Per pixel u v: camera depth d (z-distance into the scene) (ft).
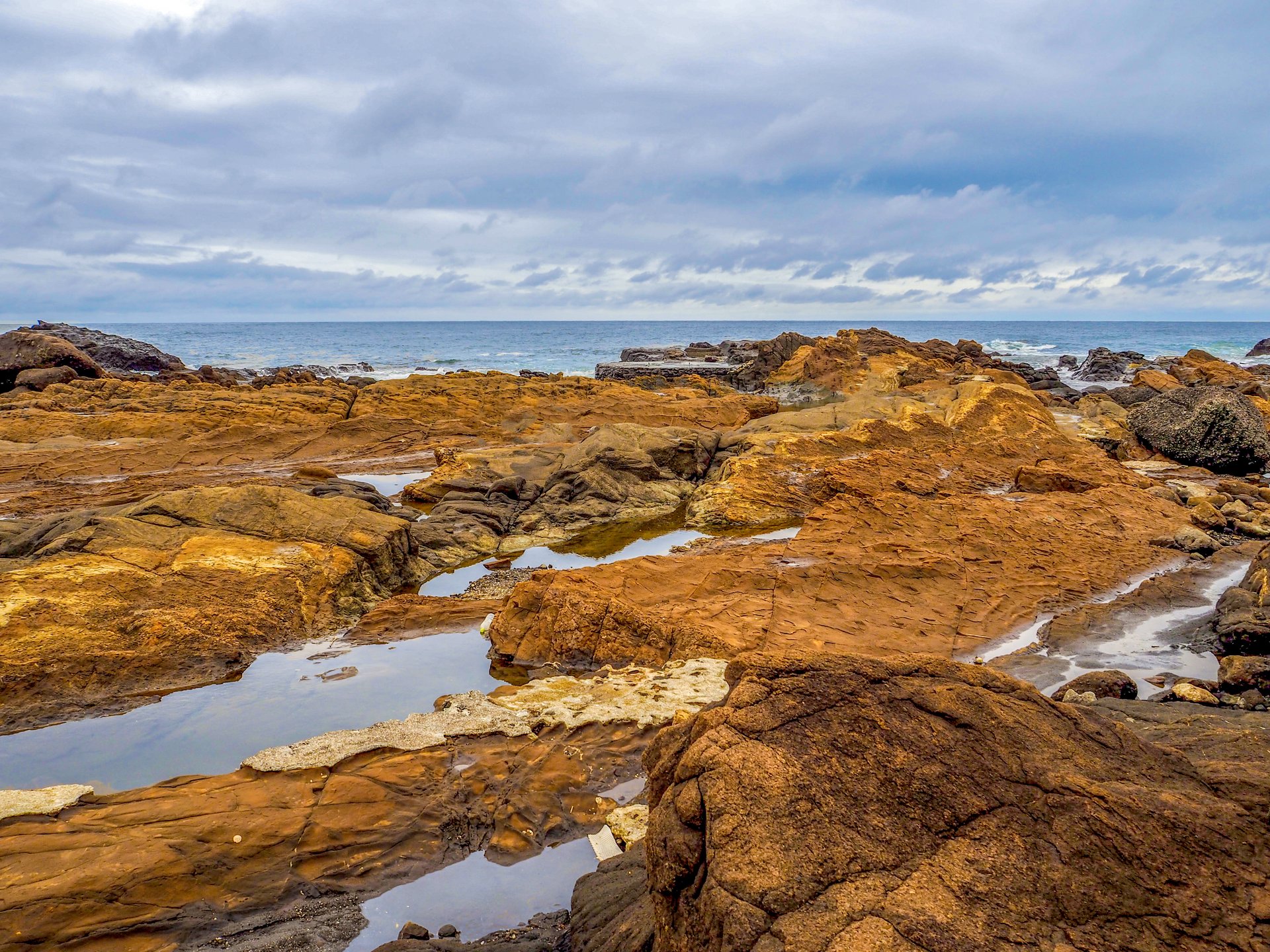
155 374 200.13
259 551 52.90
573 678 39.65
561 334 622.54
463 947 21.34
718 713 18.33
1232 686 35.45
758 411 131.85
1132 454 102.63
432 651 46.44
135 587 46.85
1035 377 183.01
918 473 80.64
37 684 39.93
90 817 26.55
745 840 15.30
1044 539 61.62
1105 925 14.07
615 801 29.89
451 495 80.53
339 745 31.42
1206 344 390.42
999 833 15.65
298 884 25.03
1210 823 15.74
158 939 22.47
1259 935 13.91
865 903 14.28
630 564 51.67
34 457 89.92
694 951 14.78
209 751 35.40
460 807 28.68
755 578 51.37
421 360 314.35
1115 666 41.60
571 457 88.07
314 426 108.27
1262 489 79.97
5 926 21.68
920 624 47.44
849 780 16.49
